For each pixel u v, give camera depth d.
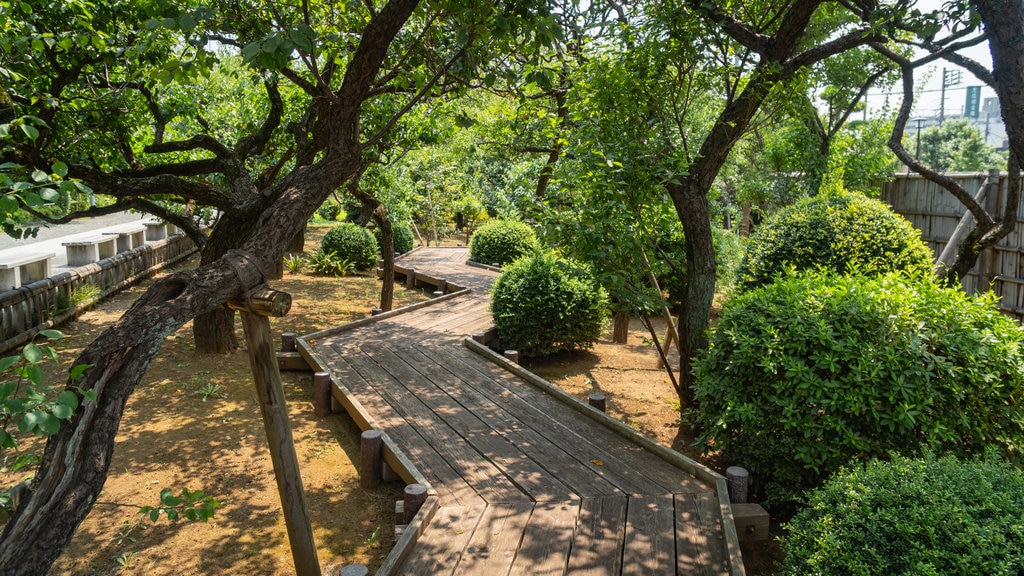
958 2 4.43
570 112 6.43
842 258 7.32
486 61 4.05
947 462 2.96
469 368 7.02
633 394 6.97
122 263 12.31
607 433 5.16
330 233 15.45
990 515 2.59
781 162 14.13
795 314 4.38
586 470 4.46
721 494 3.96
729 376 4.55
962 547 2.47
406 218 18.12
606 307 8.38
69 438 1.84
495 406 5.80
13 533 1.72
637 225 5.85
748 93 5.29
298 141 8.21
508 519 3.78
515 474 4.39
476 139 13.43
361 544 4.06
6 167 2.08
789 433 4.23
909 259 7.11
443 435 5.11
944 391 4.01
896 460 3.05
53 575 3.67
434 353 7.65
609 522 3.75
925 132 41.03
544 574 3.24
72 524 1.81
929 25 4.56
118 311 10.20
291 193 3.08
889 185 10.98
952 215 9.22
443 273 14.18
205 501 2.29
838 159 13.38
